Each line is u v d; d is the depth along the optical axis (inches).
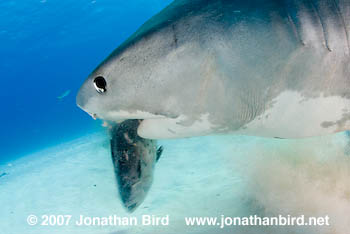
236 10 68.5
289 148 198.4
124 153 110.5
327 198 145.2
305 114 74.9
